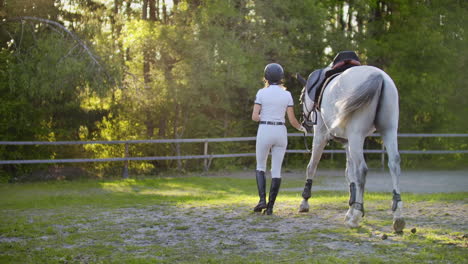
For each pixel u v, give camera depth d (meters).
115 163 17.70
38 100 15.12
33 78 13.09
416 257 4.36
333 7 19.61
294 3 17.61
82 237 5.44
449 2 18.58
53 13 14.91
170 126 18.73
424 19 18.11
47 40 13.21
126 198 9.09
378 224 5.90
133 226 6.04
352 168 6.25
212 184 12.29
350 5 19.08
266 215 6.67
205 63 15.29
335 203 7.77
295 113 18.98
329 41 18.14
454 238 5.11
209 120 18.50
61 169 15.64
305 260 4.34
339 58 6.28
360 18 19.89
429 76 17.69
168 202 8.33
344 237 5.21
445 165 17.89
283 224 6.02
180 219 6.45
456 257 4.34
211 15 15.71
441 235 5.25
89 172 15.55
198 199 8.83
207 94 16.55
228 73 15.52
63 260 4.45
